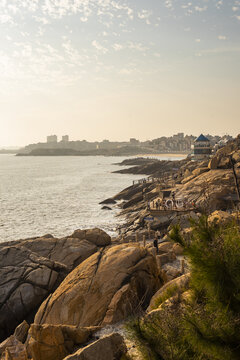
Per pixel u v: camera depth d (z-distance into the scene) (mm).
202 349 4344
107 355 8266
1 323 18812
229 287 4660
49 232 50500
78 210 70250
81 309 13938
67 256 25656
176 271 19016
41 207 75000
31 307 19781
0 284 20438
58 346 10078
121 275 14992
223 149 77875
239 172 50719
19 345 10953
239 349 4223
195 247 5035
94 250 26828
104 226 53562
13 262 22641
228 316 4457
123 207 70250
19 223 57312
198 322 4543
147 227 41469
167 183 72375
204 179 53438
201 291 5617
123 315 13164
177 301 7617
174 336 4941
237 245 4902
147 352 4922
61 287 15898
